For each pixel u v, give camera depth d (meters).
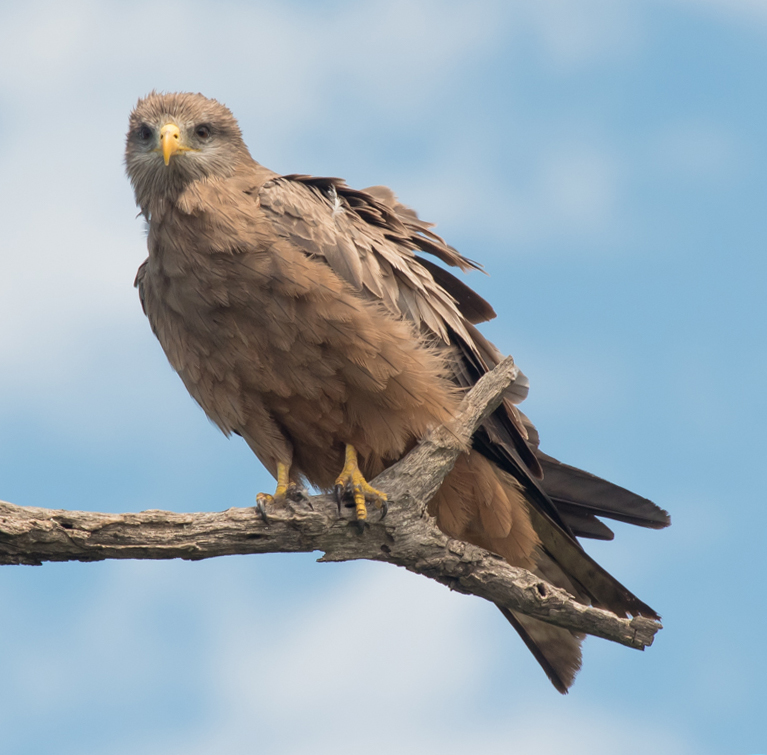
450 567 9.31
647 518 11.17
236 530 8.61
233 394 9.91
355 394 9.52
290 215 9.55
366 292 9.70
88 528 8.08
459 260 11.23
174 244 9.43
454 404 9.81
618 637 9.19
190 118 10.00
